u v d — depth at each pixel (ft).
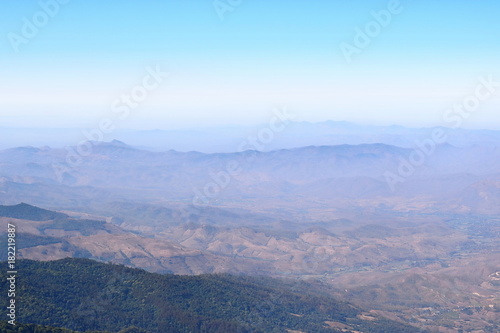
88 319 571.28
